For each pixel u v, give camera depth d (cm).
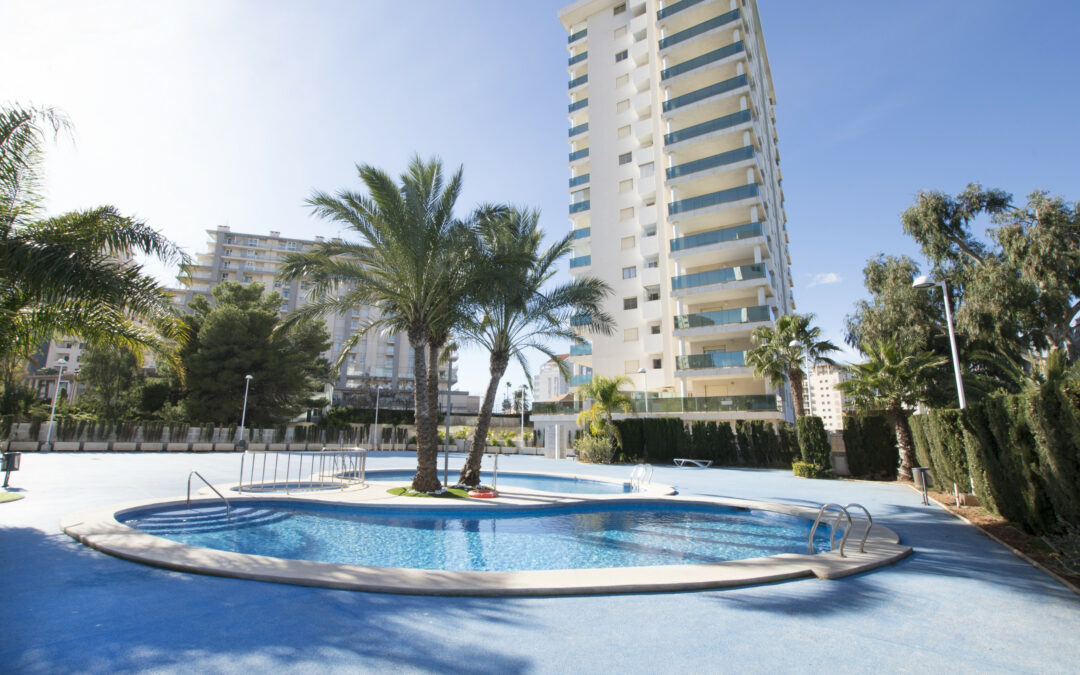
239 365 3819
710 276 3192
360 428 4081
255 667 348
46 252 778
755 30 4228
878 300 2752
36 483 1395
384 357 8194
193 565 576
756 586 579
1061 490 708
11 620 423
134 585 522
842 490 1648
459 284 1365
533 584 543
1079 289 2267
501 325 1493
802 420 2170
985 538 876
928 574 642
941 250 2614
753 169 3294
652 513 1252
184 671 339
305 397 4497
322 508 1194
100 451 2769
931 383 2553
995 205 2545
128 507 948
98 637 392
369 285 1326
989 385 2162
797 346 2386
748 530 1059
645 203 3822
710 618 472
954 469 1273
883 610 502
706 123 3444
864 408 2130
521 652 388
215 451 3231
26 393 3491
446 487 1398
